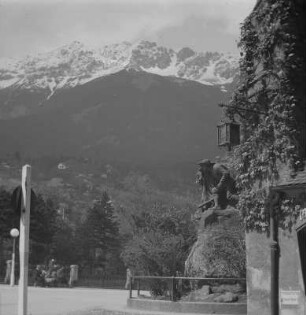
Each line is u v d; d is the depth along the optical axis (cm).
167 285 2214
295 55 1520
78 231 9325
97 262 8594
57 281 4181
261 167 1520
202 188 2442
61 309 2141
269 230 1494
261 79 1545
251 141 1555
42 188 15575
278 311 1389
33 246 7181
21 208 1160
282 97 1491
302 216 1384
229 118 1609
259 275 1513
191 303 1959
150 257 2303
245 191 1571
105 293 3222
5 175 18925
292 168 1448
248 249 1554
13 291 3083
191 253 2227
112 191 17200
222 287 2072
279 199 1440
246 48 1603
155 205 2691
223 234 2169
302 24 1552
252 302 1525
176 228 2495
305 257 1388
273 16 1541
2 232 6488
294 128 1477
